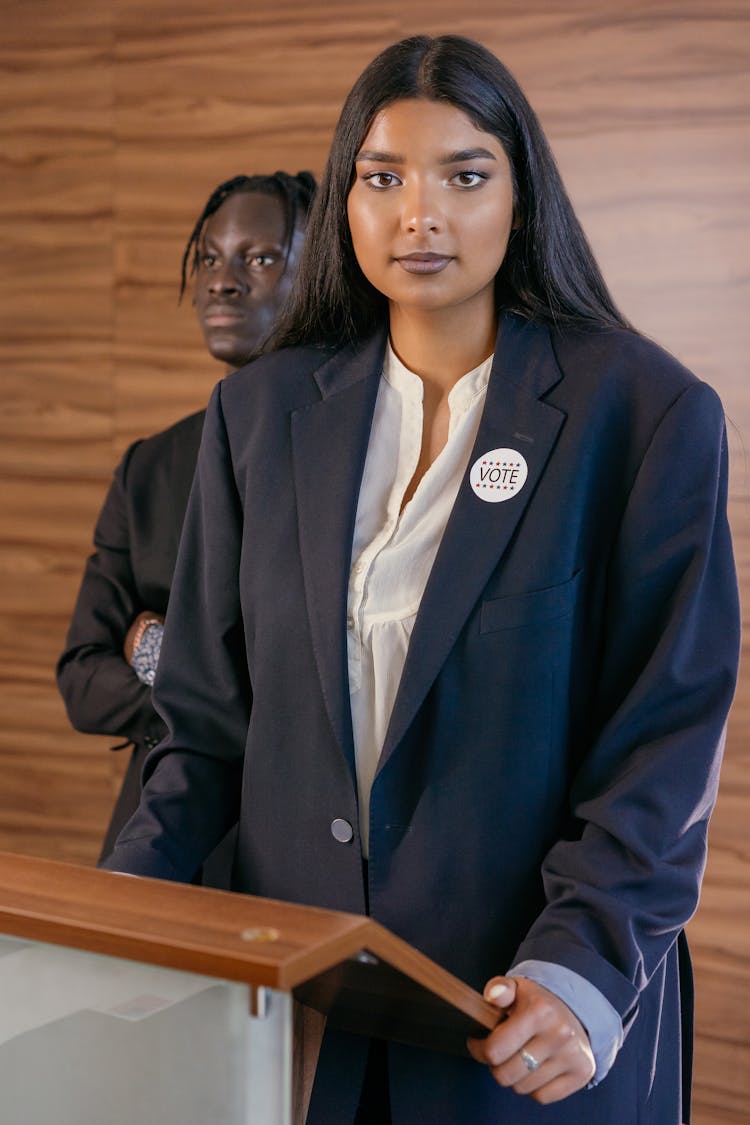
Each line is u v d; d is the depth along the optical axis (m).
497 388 1.45
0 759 4.02
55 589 3.94
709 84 3.18
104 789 3.90
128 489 2.52
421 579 1.45
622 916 1.26
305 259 1.59
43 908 0.95
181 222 3.71
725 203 3.19
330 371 1.58
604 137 3.27
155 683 1.61
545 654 1.36
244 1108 0.91
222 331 2.52
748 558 3.20
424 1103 1.36
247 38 3.59
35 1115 0.98
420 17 3.41
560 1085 1.18
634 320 3.28
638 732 1.37
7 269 3.93
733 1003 3.21
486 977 1.37
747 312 3.18
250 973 0.85
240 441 1.59
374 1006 1.17
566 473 1.39
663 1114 1.48
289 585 1.48
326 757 1.44
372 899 1.41
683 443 1.37
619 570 1.40
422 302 1.42
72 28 3.79
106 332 3.83
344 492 1.48
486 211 1.39
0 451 3.98
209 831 1.56
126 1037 0.94
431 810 1.38
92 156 3.80
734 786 3.20
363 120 1.42
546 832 1.38
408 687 1.37
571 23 3.27
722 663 1.38
